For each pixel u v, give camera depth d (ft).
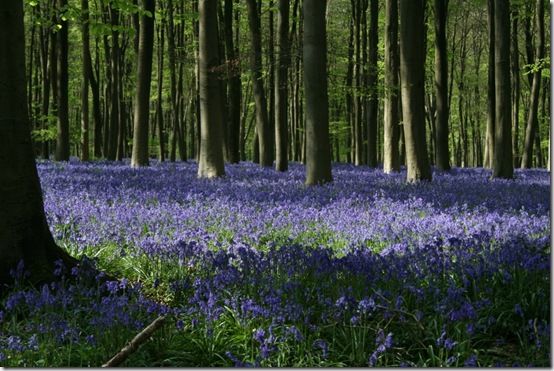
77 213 31.63
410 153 60.08
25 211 20.26
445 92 84.58
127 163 92.17
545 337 15.44
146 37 76.54
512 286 19.66
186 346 15.94
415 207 38.37
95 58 135.95
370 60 97.04
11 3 19.97
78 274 19.67
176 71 131.03
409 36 59.82
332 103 157.38
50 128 115.24
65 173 59.93
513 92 146.61
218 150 59.57
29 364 14.69
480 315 17.83
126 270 23.18
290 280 19.36
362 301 16.30
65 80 89.45
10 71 20.08
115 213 31.76
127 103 160.45
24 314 17.43
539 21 92.48
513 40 120.06
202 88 59.36
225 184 50.80
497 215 33.60
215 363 15.35
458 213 35.70
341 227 30.63
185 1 106.22
